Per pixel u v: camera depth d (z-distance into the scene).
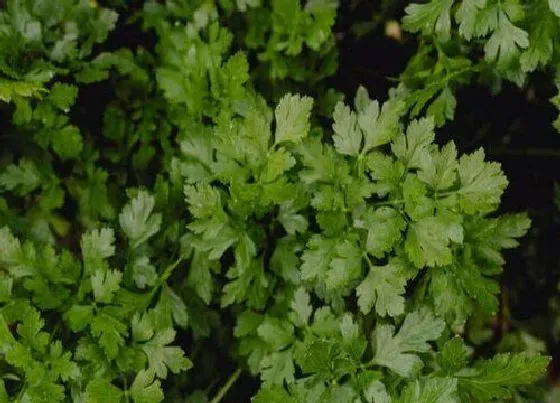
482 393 0.85
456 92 0.98
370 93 1.00
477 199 0.83
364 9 1.00
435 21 0.90
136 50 1.02
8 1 0.93
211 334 0.95
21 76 0.92
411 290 0.89
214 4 0.97
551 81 0.96
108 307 0.88
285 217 0.89
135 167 0.98
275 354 0.87
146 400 0.86
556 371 0.95
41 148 0.97
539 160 0.99
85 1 0.95
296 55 0.97
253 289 0.89
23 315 0.86
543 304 0.97
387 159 0.85
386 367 0.86
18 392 0.88
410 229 0.84
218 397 0.92
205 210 0.87
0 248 0.88
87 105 0.99
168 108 0.96
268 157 0.86
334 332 0.87
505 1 0.86
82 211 0.97
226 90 0.91
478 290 0.86
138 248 0.90
